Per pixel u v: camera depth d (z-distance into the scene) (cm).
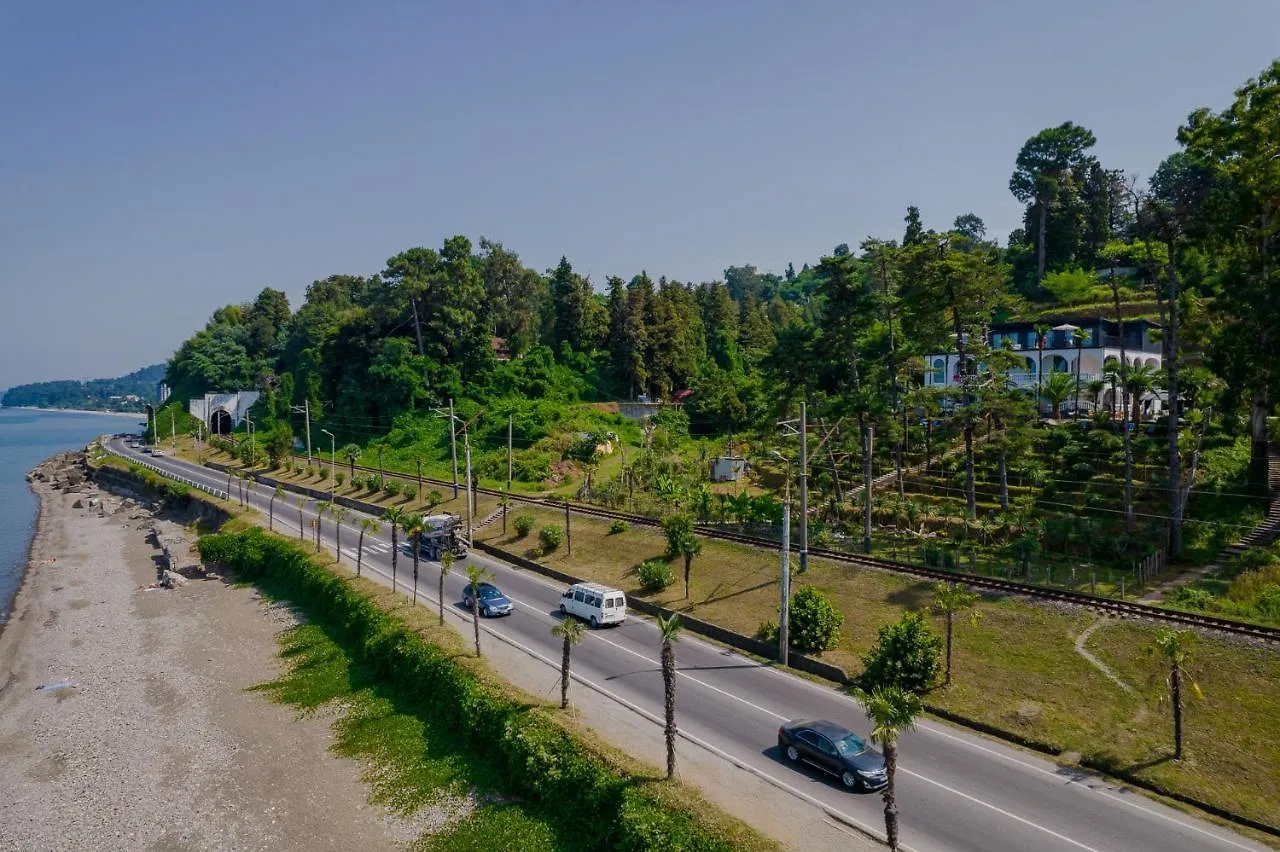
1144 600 3600
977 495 5675
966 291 5216
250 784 2884
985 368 6166
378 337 12194
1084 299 9750
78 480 12662
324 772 2925
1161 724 2545
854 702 3022
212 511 8100
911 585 3775
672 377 12438
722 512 5572
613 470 8831
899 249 5972
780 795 2291
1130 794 2302
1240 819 2142
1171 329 4538
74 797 2892
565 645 2844
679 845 1952
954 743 2650
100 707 3744
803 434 4253
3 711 3788
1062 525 4547
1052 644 3055
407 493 7950
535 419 10238
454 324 11725
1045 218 10969
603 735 2661
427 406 11156
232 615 5153
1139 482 5247
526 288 13675
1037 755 2561
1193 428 5447
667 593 4416
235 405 14888
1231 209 4306
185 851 2497
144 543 7981
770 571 4334
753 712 2928
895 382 5953
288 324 16725
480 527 6594
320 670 3931
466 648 3516
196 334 18538
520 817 2422
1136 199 4706
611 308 12588
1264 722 2433
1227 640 2780
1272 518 4488
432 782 2717
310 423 12219
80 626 5131
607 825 2188
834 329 5778
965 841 2059
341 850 2420
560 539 5716
